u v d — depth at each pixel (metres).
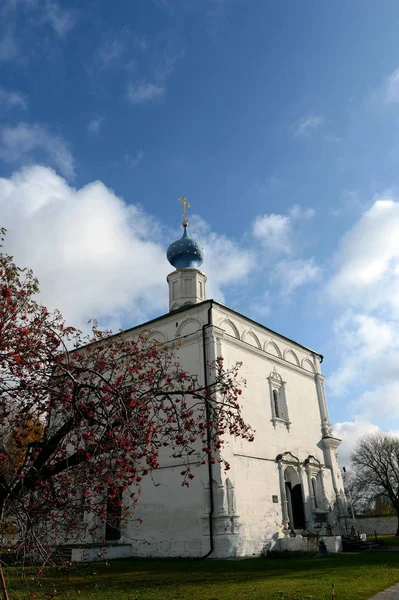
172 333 26.77
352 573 15.41
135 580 15.05
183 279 33.50
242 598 11.52
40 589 13.20
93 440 9.38
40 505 8.80
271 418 27.77
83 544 21.17
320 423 32.72
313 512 28.20
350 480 50.84
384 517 47.81
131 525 23.95
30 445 9.34
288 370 31.20
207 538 21.50
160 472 24.00
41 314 10.20
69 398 9.26
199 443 22.97
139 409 9.71
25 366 9.09
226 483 22.31
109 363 11.84
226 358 25.53
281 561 19.62
